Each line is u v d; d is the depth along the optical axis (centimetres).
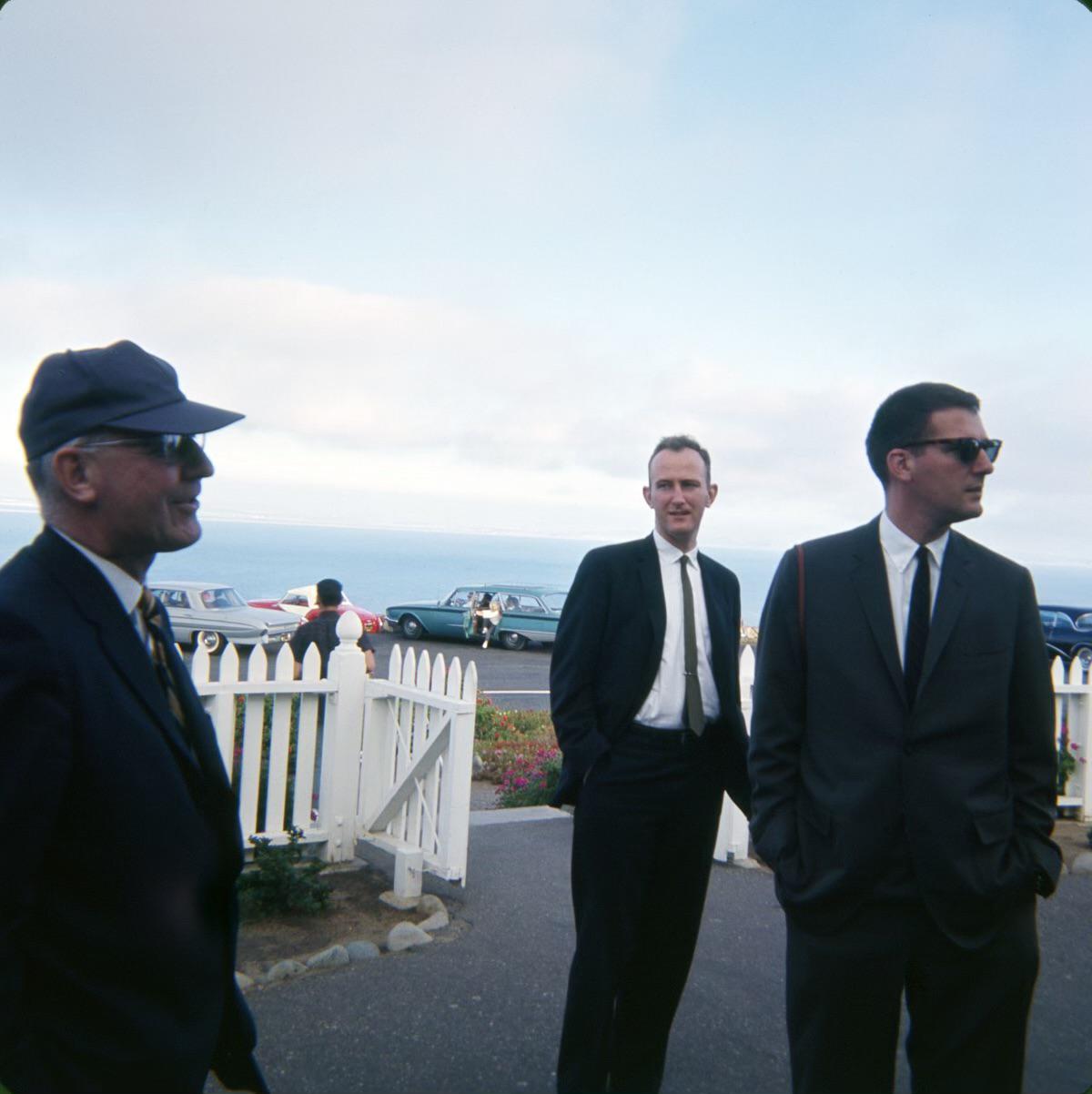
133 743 158
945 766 239
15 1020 148
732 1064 356
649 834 320
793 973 252
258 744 530
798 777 257
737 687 340
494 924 485
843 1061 242
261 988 401
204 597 2530
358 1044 357
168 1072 160
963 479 245
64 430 168
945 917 235
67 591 161
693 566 343
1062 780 757
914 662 245
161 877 160
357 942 447
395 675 575
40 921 155
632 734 323
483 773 1006
